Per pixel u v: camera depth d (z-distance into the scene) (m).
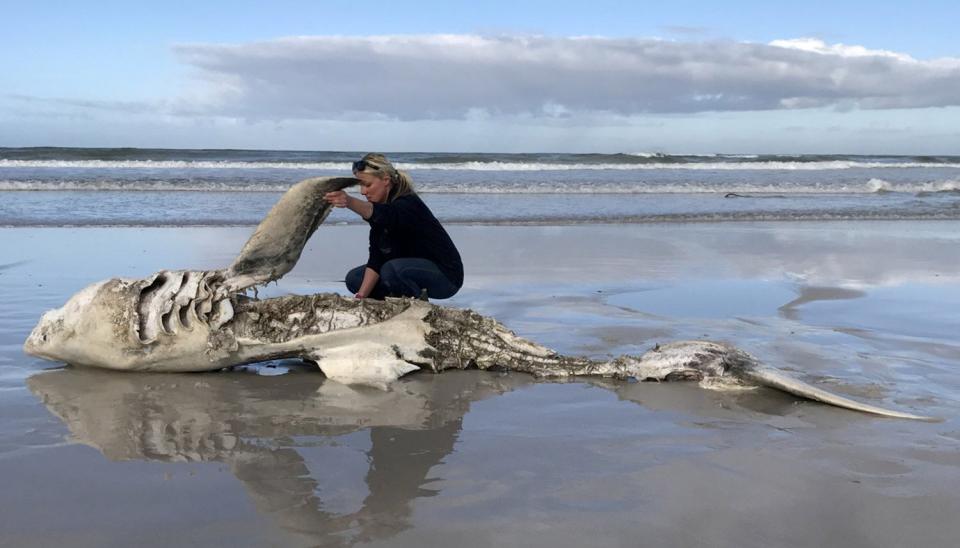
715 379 4.77
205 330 4.79
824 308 7.08
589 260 9.81
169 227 12.52
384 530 2.73
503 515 2.87
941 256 10.73
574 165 33.62
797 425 3.99
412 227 5.29
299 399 4.40
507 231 13.00
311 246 10.57
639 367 4.90
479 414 4.16
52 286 7.34
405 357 4.96
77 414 4.01
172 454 3.46
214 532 2.69
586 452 3.56
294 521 2.79
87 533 2.66
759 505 2.99
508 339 5.12
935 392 4.59
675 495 3.07
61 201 15.81
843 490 3.13
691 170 33.69
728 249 11.10
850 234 13.42
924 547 2.67
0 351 5.21
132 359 4.79
